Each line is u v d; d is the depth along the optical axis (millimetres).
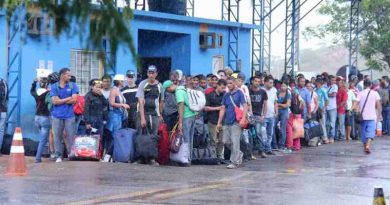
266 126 21188
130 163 17703
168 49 26438
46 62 19453
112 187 14047
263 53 30094
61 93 17266
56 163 17219
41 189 13539
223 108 18109
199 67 26562
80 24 3553
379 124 23953
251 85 20562
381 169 18359
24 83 19344
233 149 17969
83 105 18016
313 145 24641
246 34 28953
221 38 27375
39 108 17453
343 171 17781
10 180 14609
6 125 19359
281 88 22500
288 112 22594
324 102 25703
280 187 14703
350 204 12656
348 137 27812
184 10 26234
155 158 17812
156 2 25531
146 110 17656
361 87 29266
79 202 12234
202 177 15977
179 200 12719
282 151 22391
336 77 27125
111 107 17938
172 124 18094
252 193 13773
